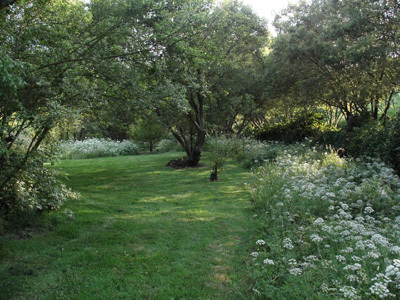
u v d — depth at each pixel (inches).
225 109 695.7
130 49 274.7
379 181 246.7
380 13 415.5
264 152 549.3
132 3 272.5
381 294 97.1
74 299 134.2
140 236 209.8
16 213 211.2
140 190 366.0
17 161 203.9
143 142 1030.4
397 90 495.8
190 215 258.7
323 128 661.9
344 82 517.7
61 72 220.2
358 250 144.3
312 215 213.8
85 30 255.1
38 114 175.0
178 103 296.0
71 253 180.5
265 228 213.9
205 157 711.1
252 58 746.2
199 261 172.1
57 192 241.0
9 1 167.5
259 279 138.8
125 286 145.3
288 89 619.5
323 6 550.3
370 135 415.5
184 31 276.1
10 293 137.6
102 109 320.2
